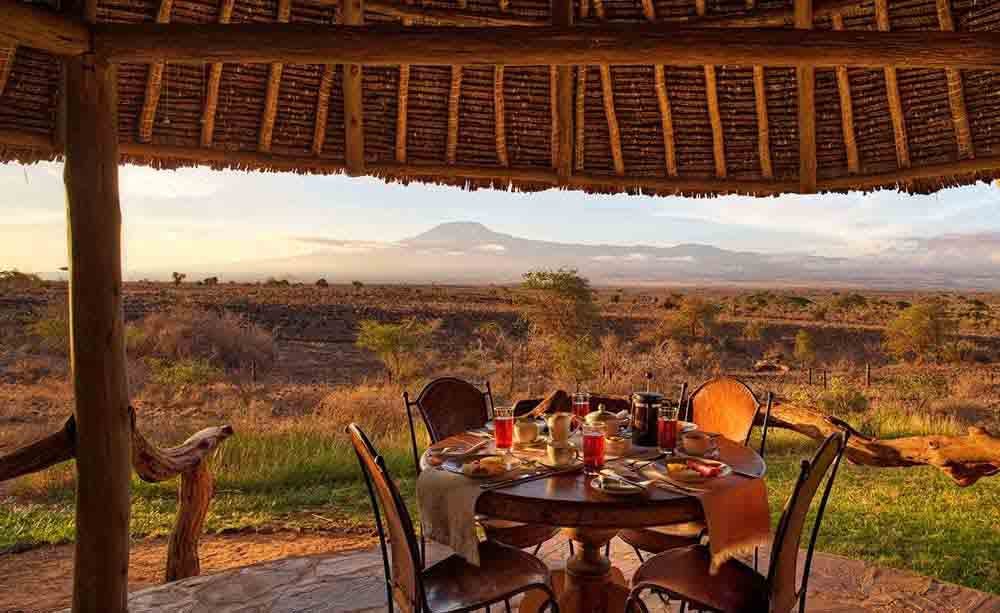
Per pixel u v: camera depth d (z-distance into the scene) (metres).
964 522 5.61
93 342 2.83
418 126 4.39
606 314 44.09
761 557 4.13
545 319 22.31
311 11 4.08
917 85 4.07
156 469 3.44
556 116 4.43
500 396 15.08
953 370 22.30
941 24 3.83
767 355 27.66
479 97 4.36
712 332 32.53
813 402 12.54
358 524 5.66
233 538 5.36
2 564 4.78
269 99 4.14
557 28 2.94
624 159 4.54
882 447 3.91
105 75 2.86
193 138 4.10
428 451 3.08
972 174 4.06
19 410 12.54
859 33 2.89
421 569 2.66
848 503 6.18
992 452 3.54
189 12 3.92
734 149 4.46
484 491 2.49
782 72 4.27
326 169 4.33
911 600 3.51
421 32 2.94
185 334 23.36
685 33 2.91
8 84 3.58
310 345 28.52
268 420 10.57
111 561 2.87
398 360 18.66
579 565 3.16
